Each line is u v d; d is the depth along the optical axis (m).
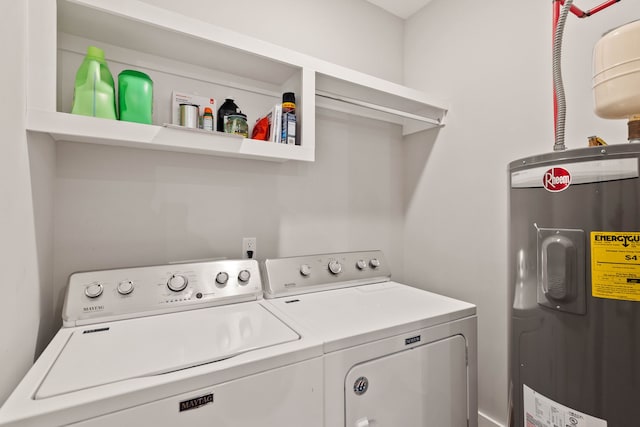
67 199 1.26
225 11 1.63
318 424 0.93
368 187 2.19
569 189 0.85
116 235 1.36
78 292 1.08
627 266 0.76
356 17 2.14
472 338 1.32
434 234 2.11
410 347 1.13
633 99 0.81
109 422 0.66
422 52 2.22
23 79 0.85
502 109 1.71
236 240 1.66
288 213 1.84
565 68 1.42
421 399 1.16
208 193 1.58
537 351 0.93
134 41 1.29
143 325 1.06
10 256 0.73
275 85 1.74
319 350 0.93
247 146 1.32
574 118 1.39
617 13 1.25
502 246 1.71
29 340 0.89
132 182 1.40
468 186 1.90
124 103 1.15
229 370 0.79
